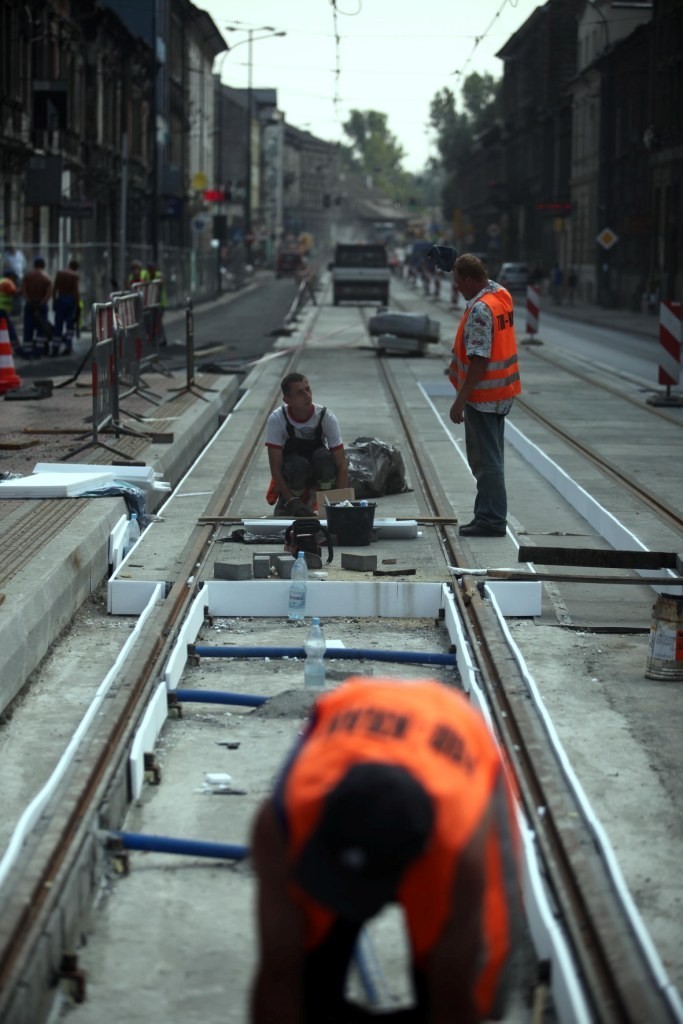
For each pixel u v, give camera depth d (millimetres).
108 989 7367
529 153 153125
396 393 38906
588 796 9836
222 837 9297
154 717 11117
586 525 20078
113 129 97500
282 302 114938
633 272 105562
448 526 19109
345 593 15258
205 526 18922
